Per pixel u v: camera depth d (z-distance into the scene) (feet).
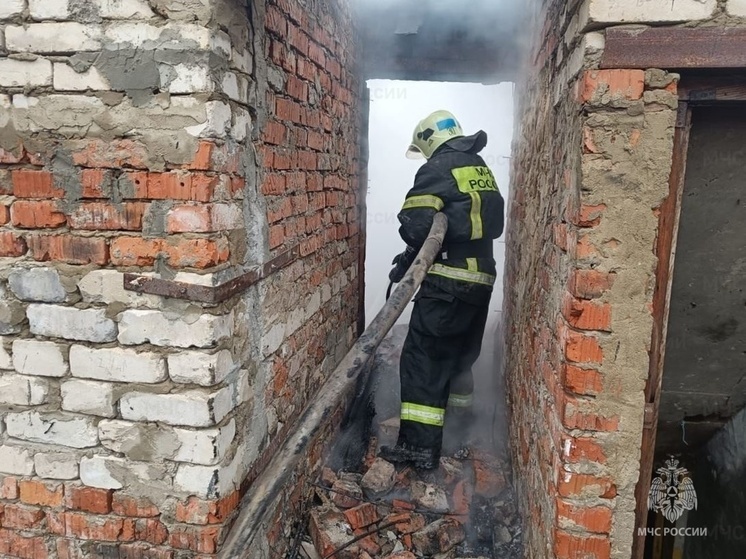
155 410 5.69
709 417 6.73
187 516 5.81
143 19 5.24
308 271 9.05
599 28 5.02
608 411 5.40
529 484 7.74
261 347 6.93
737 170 5.69
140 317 5.58
